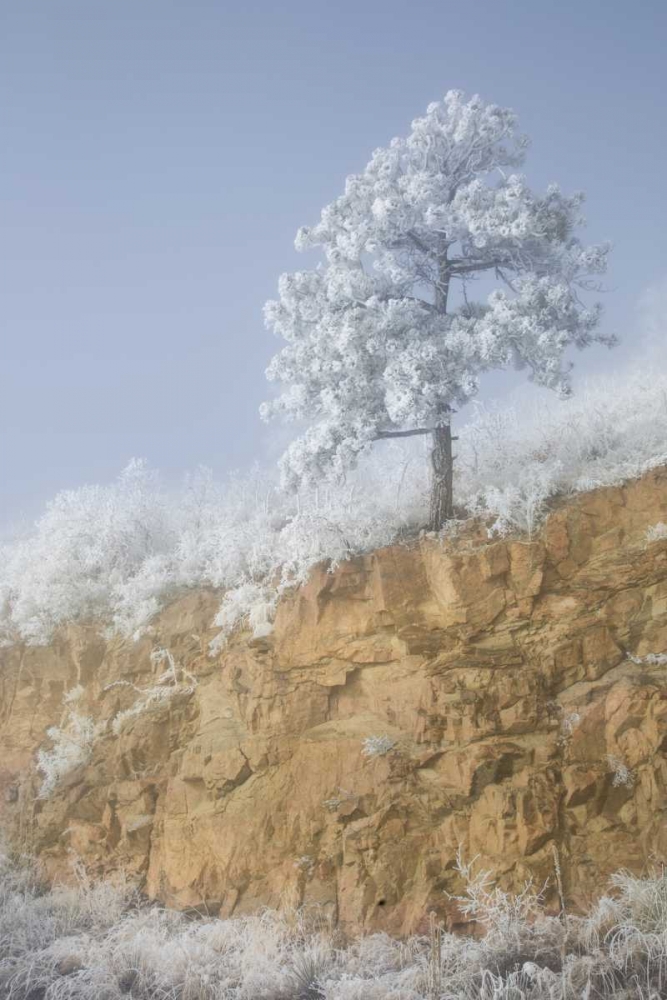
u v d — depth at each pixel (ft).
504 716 35.94
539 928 31.45
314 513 43.34
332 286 43.01
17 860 42.34
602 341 44.34
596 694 35.99
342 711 39.40
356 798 36.27
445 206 42.50
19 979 33.42
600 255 44.09
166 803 40.29
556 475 42.34
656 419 44.98
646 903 30.48
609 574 37.93
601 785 34.27
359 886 34.50
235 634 43.55
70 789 42.70
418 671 37.99
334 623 40.19
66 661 47.93
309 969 31.81
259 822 37.76
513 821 33.88
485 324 41.42
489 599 38.29
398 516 44.55
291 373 44.39
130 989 32.42
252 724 39.78
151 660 45.16
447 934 32.32
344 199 45.14
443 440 42.98
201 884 38.06
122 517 53.21
